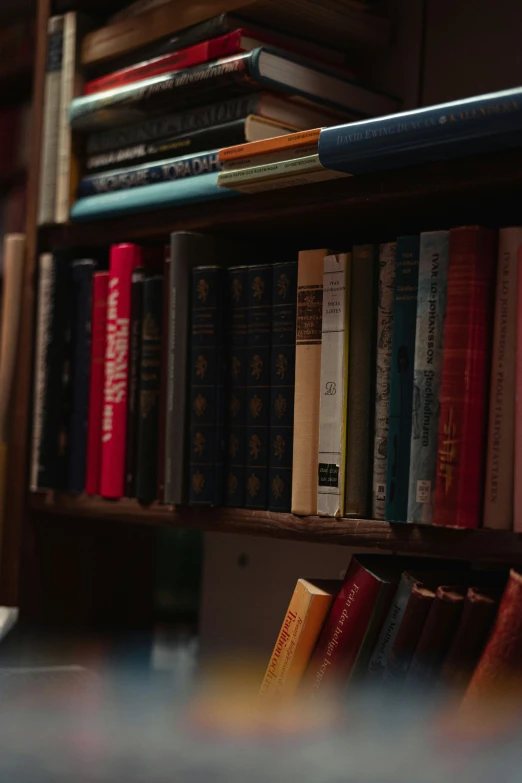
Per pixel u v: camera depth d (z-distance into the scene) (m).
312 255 1.05
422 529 0.93
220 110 1.17
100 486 1.30
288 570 1.43
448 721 0.83
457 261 0.91
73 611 1.49
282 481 1.07
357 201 1.02
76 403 1.34
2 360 1.46
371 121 0.94
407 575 0.91
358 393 1.00
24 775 0.85
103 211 1.30
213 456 1.14
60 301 1.37
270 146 1.04
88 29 1.40
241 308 1.13
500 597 0.84
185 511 1.17
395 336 0.96
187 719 0.99
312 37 1.26
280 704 0.97
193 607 1.61
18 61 1.98
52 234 1.42
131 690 1.16
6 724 0.99
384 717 0.88
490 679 0.80
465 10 1.24
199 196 1.17
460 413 0.89
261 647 1.45
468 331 0.90
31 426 1.43
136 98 1.24
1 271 2.02
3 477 1.44
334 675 0.94
